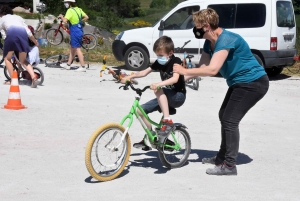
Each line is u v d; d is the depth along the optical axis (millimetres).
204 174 6262
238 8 14758
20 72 12312
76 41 15125
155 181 5961
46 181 5852
